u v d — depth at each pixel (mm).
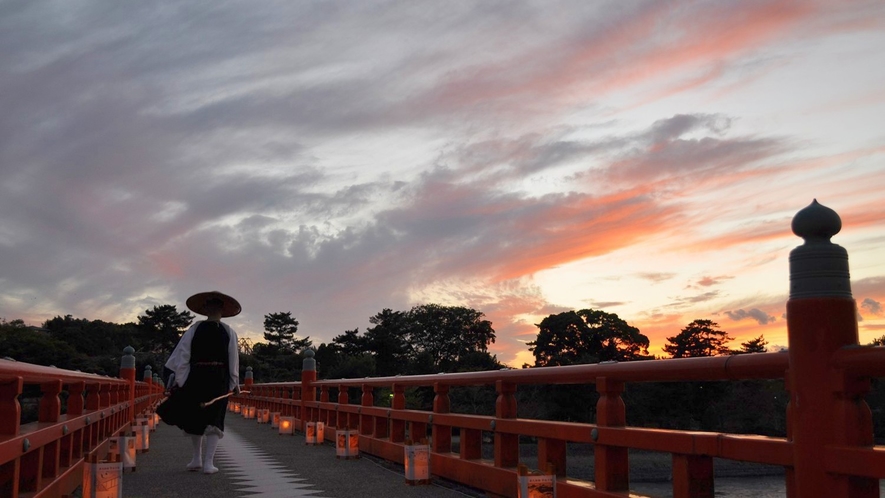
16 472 4777
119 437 9258
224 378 9602
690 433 4461
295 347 91188
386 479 8695
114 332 69188
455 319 68875
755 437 4051
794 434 3172
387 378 10859
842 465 2959
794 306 3168
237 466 10227
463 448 7848
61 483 6340
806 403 3096
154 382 30000
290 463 10641
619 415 5367
